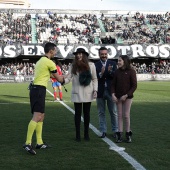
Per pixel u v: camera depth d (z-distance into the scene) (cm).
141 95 2125
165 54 4647
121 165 588
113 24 5575
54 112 1306
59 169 566
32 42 4853
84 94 781
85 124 800
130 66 780
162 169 567
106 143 762
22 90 2575
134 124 1034
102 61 840
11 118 1141
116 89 782
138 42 4991
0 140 792
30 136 679
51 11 5747
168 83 3806
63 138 820
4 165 589
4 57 4309
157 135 859
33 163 601
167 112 1317
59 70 1672
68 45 4481
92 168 571
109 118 1175
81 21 5600
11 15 5491
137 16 5819
